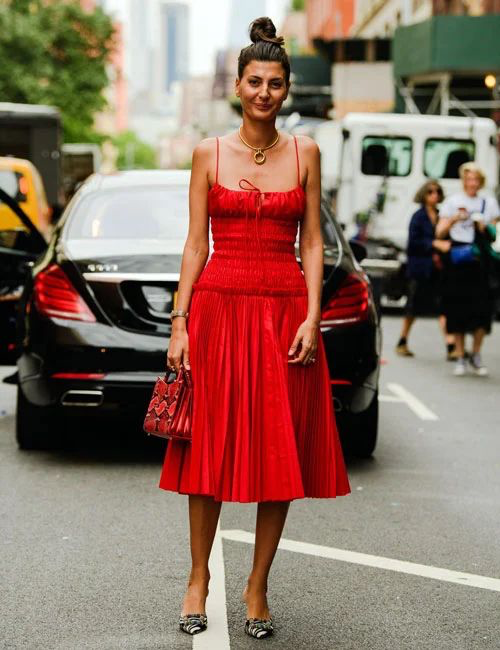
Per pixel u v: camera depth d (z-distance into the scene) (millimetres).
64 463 7480
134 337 7039
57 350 7074
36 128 26109
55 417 7676
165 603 4777
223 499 4285
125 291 7074
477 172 12219
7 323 8383
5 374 11070
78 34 50969
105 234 7586
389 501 6695
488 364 13445
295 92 48062
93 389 7055
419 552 5637
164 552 5531
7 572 5188
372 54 40469
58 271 7207
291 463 4262
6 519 6113
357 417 7633
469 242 12336
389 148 21531
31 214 16750
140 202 7824
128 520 6117
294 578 5176
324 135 25734
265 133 4348
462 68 30953
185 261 4398
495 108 32062
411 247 13750
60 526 5984
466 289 12227
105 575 5152
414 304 13930
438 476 7383
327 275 7145
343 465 4441
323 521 6215
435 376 12273
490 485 7160
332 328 7086
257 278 4328
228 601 4797
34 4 50625
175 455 4395
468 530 6078
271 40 4328
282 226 4355
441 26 30969
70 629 4461
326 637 4414
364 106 40750
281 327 4344
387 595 4953
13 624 4512
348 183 21562
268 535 4414
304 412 4367
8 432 8516
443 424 9305
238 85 4348
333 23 60969
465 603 4875
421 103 33750
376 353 7277
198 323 4344
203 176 4363
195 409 4297
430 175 21500
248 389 4293
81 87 51250
